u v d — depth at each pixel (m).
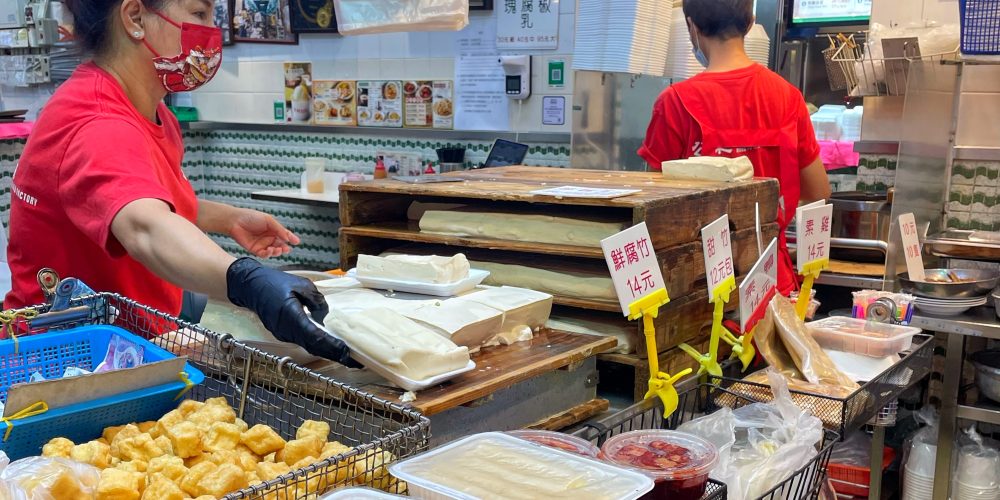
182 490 1.03
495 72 4.18
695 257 1.74
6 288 2.82
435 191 1.83
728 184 1.93
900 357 1.79
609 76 3.43
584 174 2.16
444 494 0.97
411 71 4.48
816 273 1.93
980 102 3.29
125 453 1.14
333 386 1.22
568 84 3.98
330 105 4.79
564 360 1.46
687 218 1.70
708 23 2.62
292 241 2.06
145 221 1.38
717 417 1.42
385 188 1.88
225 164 5.42
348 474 1.03
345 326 1.34
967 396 3.31
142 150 1.54
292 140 5.06
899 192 2.83
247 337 1.53
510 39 4.10
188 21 1.66
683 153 2.70
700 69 3.26
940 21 3.36
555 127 4.06
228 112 5.28
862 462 2.96
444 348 1.31
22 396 1.13
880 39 3.23
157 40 1.65
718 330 1.62
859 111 3.65
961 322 2.62
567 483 1.00
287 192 4.77
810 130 2.75
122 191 1.43
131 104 1.68
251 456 1.14
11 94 5.48
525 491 0.98
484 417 1.36
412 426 1.07
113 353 1.46
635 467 1.15
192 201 1.89
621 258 1.41
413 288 1.61
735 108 2.59
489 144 4.31
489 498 0.96
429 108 4.45
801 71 3.92
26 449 1.14
